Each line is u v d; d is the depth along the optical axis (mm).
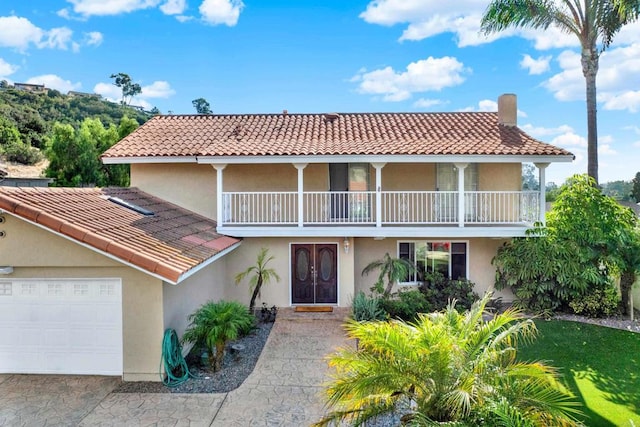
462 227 14414
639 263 13789
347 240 15195
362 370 6199
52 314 9883
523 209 15125
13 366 9953
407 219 16234
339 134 16562
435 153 13844
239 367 10531
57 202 10594
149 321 9570
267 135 16641
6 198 9258
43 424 7730
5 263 9555
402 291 15242
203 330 9852
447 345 6020
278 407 8461
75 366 9906
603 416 8414
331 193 15031
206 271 13117
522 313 14500
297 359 11109
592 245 14234
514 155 13875
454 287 14945
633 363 10867
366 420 6035
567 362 10992
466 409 5395
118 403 8547
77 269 9680
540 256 14102
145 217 12539
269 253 15594
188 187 16422
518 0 17078
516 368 6184
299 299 15836
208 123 18656
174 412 8203
